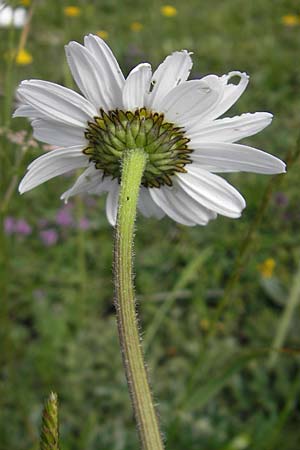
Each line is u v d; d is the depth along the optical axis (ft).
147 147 0.50
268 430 1.09
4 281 0.93
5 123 0.79
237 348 1.26
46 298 1.34
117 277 0.43
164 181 0.51
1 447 1.05
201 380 1.20
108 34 2.67
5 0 0.84
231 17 2.96
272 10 3.06
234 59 2.54
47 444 0.39
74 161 0.51
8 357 1.00
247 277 1.44
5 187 0.83
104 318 1.38
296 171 1.65
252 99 2.17
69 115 0.50
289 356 1.23
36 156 0.82
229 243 1.50
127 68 2.26
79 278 1.38
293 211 1.61
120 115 0.49
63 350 1.26
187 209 0.53
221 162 0.50
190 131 0.50
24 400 1.07
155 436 0.40
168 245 1.53
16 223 1.42
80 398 1.17
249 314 1.38
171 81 0.49
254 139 1.91
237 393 1.19
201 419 1.12
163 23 2.85
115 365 1.22
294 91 2.25
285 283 1.42
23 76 1.81
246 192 1.62
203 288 1.41
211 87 0.48
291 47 2.68
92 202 1.54
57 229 1.53
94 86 0.49
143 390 0.40
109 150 0.50
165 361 1.27
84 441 1.02
